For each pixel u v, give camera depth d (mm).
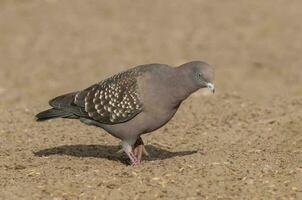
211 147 15273
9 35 33562
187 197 11578
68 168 13227
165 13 37031
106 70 28562
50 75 28156
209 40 32875
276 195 11672
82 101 13625
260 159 13602
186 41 32719
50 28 34656
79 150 14969
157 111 12992
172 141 15867
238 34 33656
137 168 13008
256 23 35094
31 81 27359
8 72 28609
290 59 29641
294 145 15172
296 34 33250
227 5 38188
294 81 26234
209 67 12773
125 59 30141
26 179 12547
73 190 11922
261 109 18406
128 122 13227
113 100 13227
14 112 18703
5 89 26203
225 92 21906
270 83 26000
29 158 14156
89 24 35219
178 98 12930
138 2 38906
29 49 31734
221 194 11695
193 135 16328
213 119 17625
